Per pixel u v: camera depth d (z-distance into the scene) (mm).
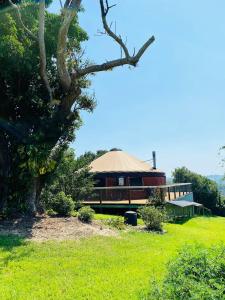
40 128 16984
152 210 17953
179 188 32188
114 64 16547
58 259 10305
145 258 10930
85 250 11492
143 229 17375
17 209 17391
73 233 14055
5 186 17391
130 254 11375
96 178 30469
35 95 18016
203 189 47031
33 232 13797
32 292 7723
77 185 23578
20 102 17906
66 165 23062
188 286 4809
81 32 19422
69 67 18312
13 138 17656
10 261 9906
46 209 18797
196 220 29156
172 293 4746
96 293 7746
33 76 17953
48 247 11633
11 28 15828
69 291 7848
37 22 17781
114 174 30188
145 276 8984
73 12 15445
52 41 17750
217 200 46875
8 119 17875
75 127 19141
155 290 4996
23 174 17234
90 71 16938
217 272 5355
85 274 9117
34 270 9250
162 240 14602
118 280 8656
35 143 16719
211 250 6023
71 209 18562
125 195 26047
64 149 18750
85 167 24656
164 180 34312
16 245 11625
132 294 7488
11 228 14266
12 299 7285
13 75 17016
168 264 5707
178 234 17141
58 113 17375
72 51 18312
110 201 25875
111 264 10109
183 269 5352
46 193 19812
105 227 16250
